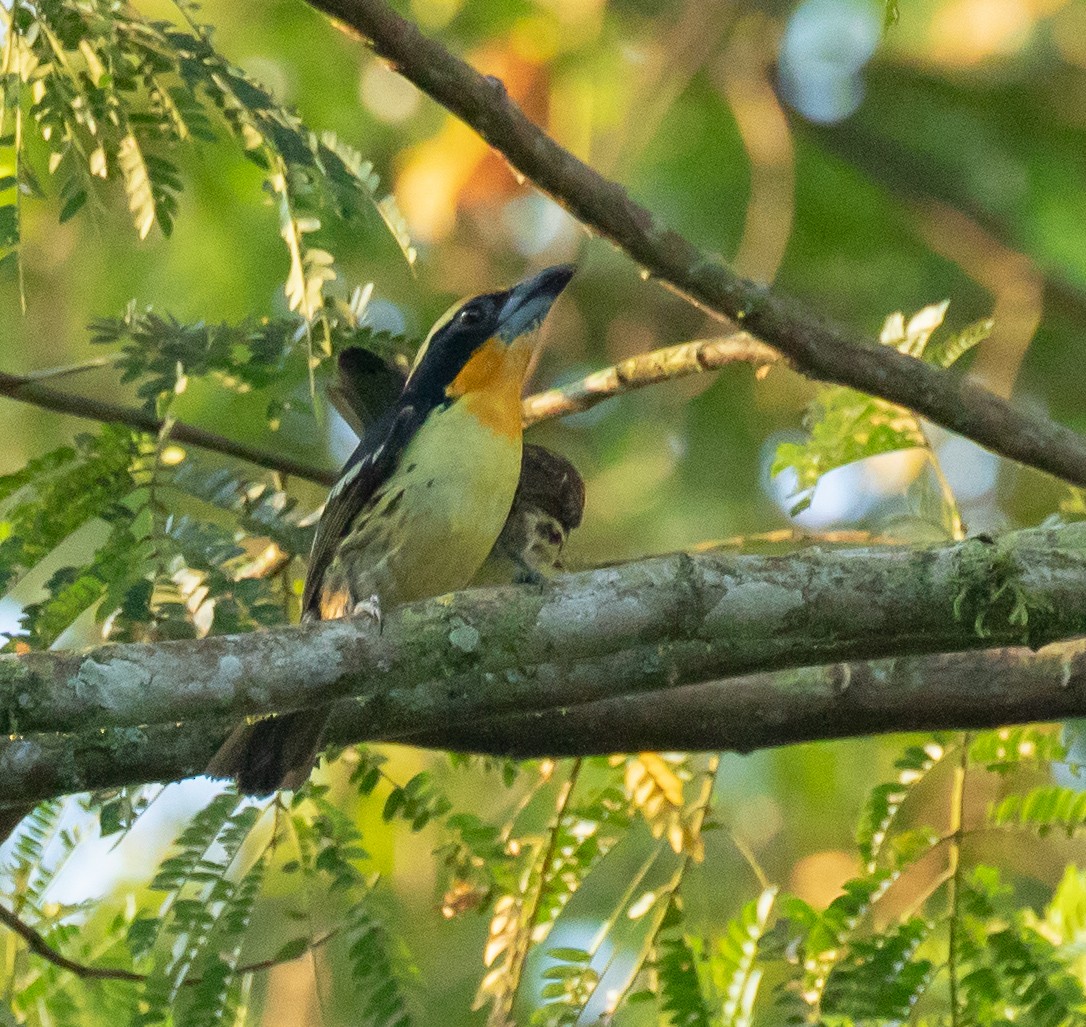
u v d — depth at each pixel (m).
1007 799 9.86
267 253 16.44
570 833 10.44
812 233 18.94
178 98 8.82
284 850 10.38
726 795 16.02
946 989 10.50
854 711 9.98
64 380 16.75
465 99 8.56
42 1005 10.12
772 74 18.44
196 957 9.14
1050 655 9.79
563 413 11.84
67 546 14.61
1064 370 18.75
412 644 7.93
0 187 8.61
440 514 9.97
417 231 15.91
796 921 9.88
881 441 11.01
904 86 19.27
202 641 7.64
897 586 8.02
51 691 7.29
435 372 10.28
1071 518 10.85
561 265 10.65
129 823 8.75
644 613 8.02
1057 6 18.28
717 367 11.16
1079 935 9.84
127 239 16.30
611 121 16.83
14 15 8.50
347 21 8.22
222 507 9.48
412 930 10.91
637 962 9.95
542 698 8.84
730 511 17.64
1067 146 19.02
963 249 18.50
